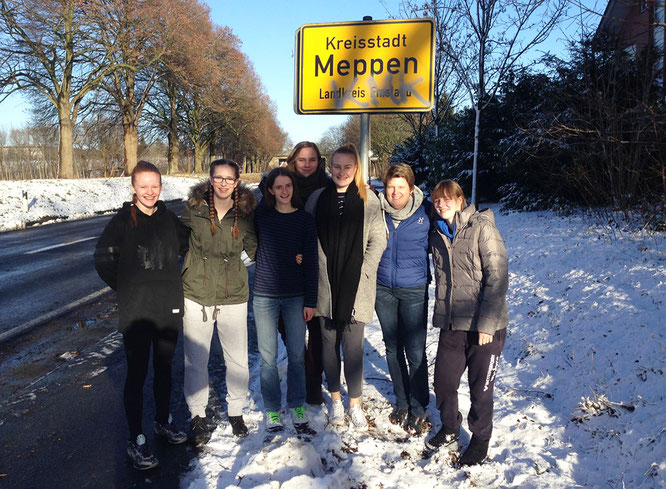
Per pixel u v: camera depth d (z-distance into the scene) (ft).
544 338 14.56
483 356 9.61
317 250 11.06
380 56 14.93
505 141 35.88
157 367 10.73
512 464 9.45
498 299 9.39
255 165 248.11
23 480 9.59
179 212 60.80
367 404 12.39
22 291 24.45
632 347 12.04
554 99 29.89
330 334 11.30
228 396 11.10
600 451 9.37
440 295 10.19
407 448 10.44
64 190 70.64
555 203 32.22
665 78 22.91
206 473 9.70
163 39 92.22
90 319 20.08
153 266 10.11
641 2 20.53
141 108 111.96
